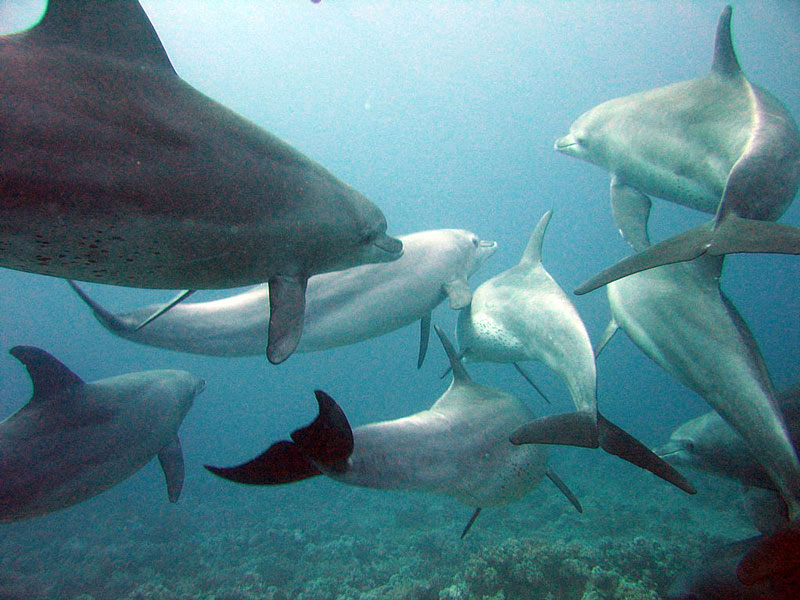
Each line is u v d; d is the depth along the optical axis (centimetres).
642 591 693
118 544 1691
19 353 489
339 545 1373
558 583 774
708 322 425
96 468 516
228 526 1858
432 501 1791
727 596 420
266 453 307
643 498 1803
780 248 315
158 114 240
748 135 435
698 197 512
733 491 1659
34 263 229
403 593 927
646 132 547
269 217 282
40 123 207
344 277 614
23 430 486
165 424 601
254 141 281
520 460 427
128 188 226
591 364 426
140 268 252
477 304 680
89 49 232
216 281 284
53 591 1290
